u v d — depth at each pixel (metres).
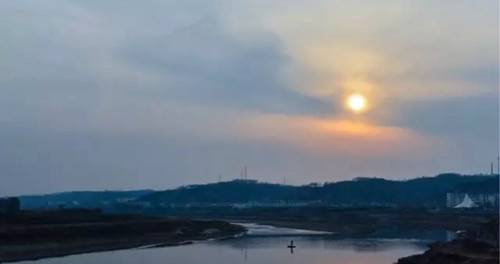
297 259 78.94
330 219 190.88
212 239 119.12
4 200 139.75
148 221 133.25
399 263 63.31
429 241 109.00
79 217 128.75
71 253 89.94
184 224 137.75
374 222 175.50
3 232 94.50
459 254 57.97
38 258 82.94
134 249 97.62
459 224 157.12
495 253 58.88
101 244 102.50
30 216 118.44
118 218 137.12
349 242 108.19
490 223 94.19
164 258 82.25
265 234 134.00
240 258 81.06
